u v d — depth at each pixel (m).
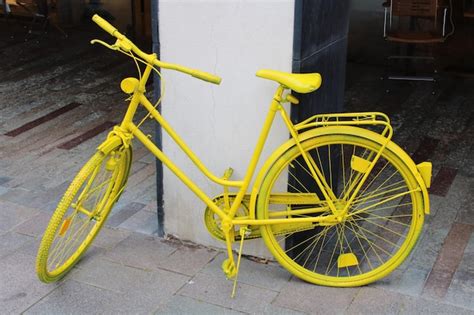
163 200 3.75
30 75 6.83
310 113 3.44
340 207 3.31
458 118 5.65
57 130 5.48
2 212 4.14
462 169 4.73
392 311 3.18
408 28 7.72
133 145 5.19
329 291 3.35
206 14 3.30
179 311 3.20
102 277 3.47
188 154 3.34
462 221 4.02
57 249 3.57
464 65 6.91
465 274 3.48
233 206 3.31
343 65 3.89
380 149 3.15
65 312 3.20
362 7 8.05
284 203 3.34
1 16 8.84
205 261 3.61
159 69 3.50
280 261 3.38
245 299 3.28
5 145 5.19
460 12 7.22
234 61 3.33
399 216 4.00
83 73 6.91
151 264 3.57
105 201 3.54
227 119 3.44
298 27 3.15
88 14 8.71
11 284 3.41
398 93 6.25
